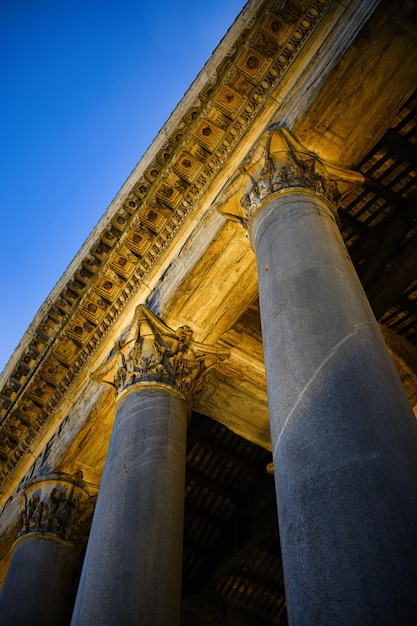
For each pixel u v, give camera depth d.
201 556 18.25
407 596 3.99
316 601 4.35
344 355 6.05
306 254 7.61
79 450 12.91
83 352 14.39
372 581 4.20
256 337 12.90
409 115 11.30
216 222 10.88
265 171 9.57
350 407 5.48
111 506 8.62
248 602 18.77
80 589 7.96
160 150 12.30
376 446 5.10
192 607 17.67
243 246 10.68
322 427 5.43
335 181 9.88
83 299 13.90
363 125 9.92
